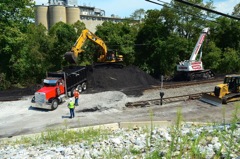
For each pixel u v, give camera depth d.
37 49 42.31
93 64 35.38
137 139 10.06
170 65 44.44
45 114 21.98
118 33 47.41
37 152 10.13
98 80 31.83
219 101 22.34
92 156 8.27
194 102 23.81
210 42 47.72
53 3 110.25
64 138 13.04
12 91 31.69
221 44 52.16
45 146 11.62
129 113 21.16
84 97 26.44
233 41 51.00
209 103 23.08
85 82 30.34
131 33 48.97
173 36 43.38
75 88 27.92
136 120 18.86
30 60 41.06
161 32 45.22
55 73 26.22
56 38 43.88
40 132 16.86
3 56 37.62
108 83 31.83
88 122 19.12
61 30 42.44
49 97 23.19
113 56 36.25
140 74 35.44
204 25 45.59
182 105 22.89
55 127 18.16
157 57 44.44
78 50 30.39
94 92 29.05
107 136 12.29
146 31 45.62
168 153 5.77
